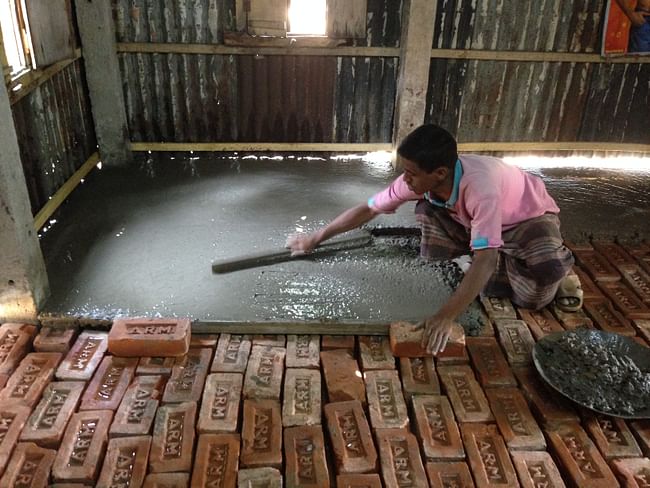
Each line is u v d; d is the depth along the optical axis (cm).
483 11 420
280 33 415
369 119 460
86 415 219
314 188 423
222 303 285
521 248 274
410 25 407
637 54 435
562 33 432
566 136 474
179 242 343
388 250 340
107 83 414
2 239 249
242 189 416
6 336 261
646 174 466
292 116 453
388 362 252
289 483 196
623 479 202
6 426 212
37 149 347
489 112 459
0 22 294
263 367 247
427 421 222
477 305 291
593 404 223
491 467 205
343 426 218
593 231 370
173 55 420
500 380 243
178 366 246
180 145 454
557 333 260
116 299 286
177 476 197
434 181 233
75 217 369
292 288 299
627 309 287
